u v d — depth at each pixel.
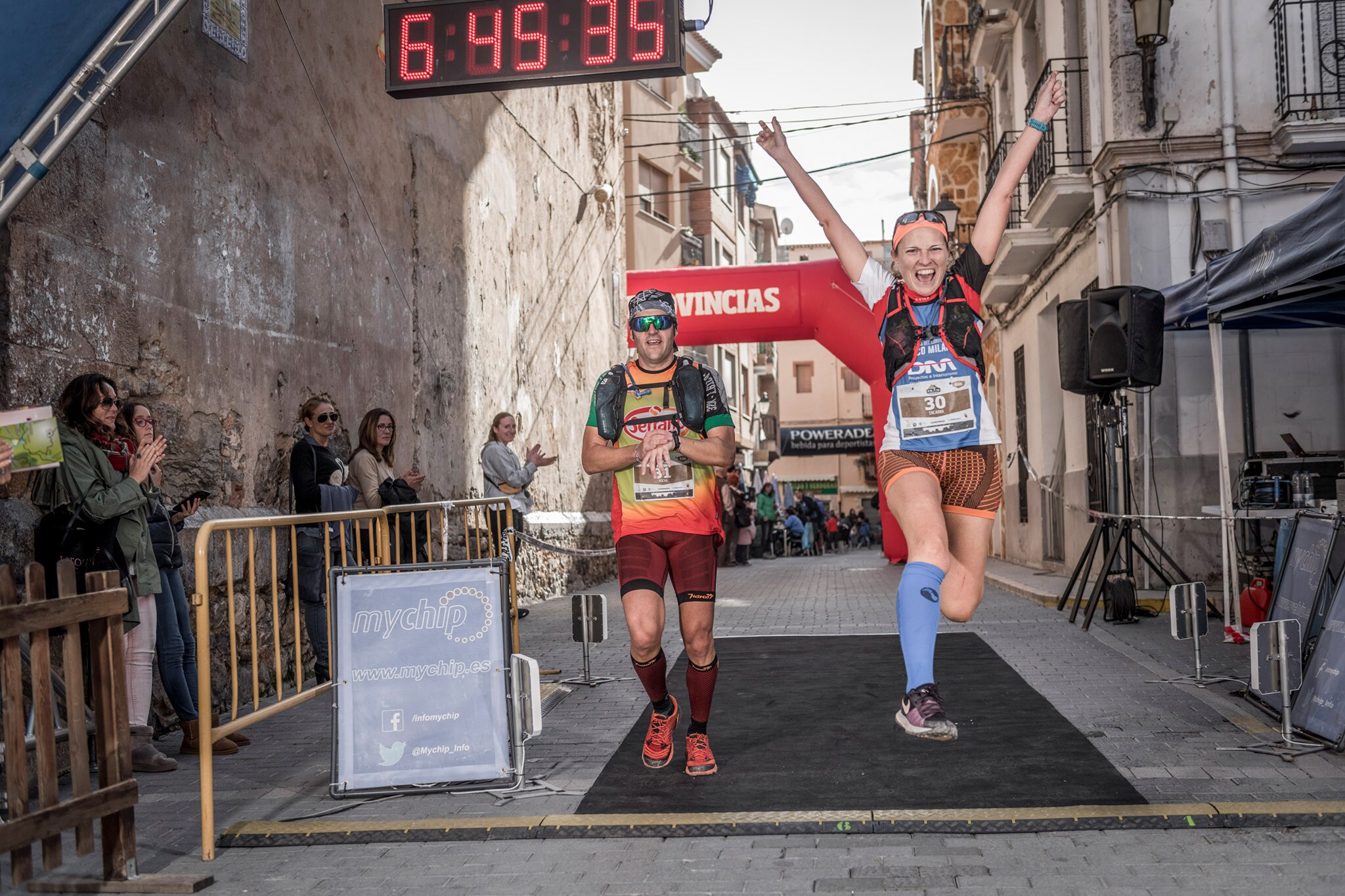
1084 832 3.78
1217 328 7.82
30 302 5.27
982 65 18.98
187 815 4.40
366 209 9.30
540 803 4.30
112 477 5.04
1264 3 10.60
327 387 8.46
